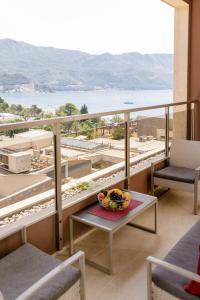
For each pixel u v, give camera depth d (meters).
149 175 3.96
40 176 2.53
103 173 3.24
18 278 1.79
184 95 5.05
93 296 2.22
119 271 2.50
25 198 2.49
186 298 1.62
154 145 4.10
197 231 2.27
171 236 3.04
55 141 2.55
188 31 4.85
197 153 3.97
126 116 3.44
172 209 3.67
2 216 2.37
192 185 3.55
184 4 4.70
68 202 2.77
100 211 2.73
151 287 1.80
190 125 5.05
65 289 1.72
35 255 2.00
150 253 2.75
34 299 1.60
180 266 1.87
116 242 2.93
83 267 1.82
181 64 5.00
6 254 2.19
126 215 2.64
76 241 2.92
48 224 2.59
